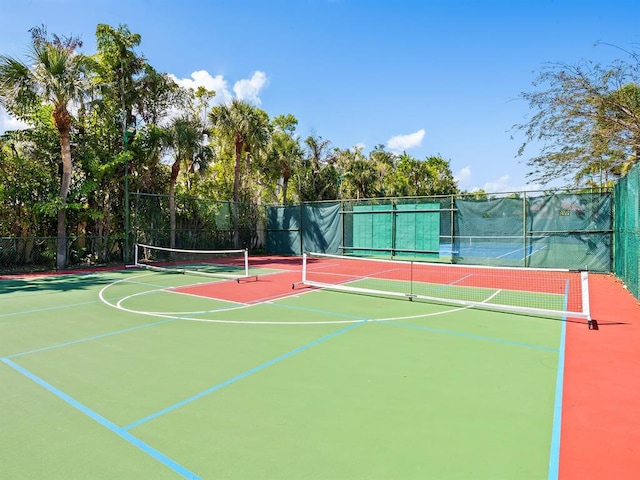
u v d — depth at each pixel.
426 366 4.80
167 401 3.85
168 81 20.09
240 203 23.73
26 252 15.49
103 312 7.88
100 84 16.52
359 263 18.25
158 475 2.69
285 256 22.73
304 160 33.31
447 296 9.82
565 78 12.84
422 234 18.20
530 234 15.27
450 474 2.69
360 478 2.65
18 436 3.21
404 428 3.31
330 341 5.88
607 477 2.65
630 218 9.34
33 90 14.23
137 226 18.39
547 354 5.25
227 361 5.00
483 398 3.90
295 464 2.81
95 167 16.30
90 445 3.07
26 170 15.52
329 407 3.71
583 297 6.97
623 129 12.58
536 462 2.82
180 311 7.96
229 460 2.86
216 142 26.92
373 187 41.59
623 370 4.65
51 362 4.98
